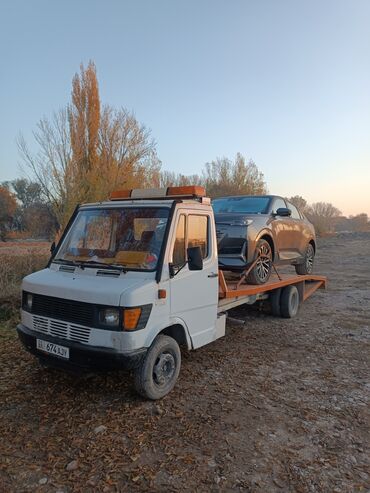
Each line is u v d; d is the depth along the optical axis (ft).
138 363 13.23
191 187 16.30
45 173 67.51
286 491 9.95
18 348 20.42
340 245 132.16
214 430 12.75
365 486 10.18
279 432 12.73
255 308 30.73
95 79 70.23
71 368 14.02
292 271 39.73
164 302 14.25
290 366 18.76
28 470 10.61
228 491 9.92
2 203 196.24
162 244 14.49
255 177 149.18
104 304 13.02
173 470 10.68
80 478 10.30
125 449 11.59
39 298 14.84
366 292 41.09
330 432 12.80
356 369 18.52
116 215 16.06
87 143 69.87
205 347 21.36
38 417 13.37
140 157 73.72
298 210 32.45
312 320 28.07
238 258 22.81
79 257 15.87
